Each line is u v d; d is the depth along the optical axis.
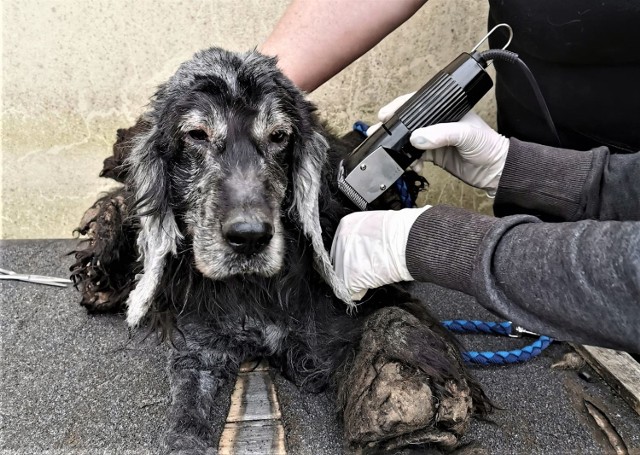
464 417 0.40
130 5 0.81
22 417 0.48
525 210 0.54
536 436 0.46
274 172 0.46
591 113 0.59
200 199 0.45
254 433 0.46
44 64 0.85
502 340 0.59
